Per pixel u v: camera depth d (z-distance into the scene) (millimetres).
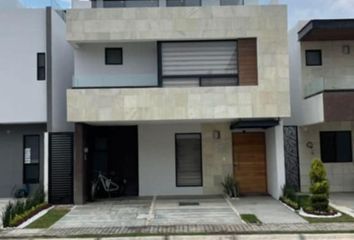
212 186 16703
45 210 13703
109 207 14180
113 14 14609
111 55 16109
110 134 16969
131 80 14664
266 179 16812
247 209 13398
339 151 17156
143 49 16078
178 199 15625
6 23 16328
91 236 10180
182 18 14484
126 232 10484
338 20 15133
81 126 14867
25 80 16156
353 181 17062
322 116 14266
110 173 16828
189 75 14688
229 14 14477
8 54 16266
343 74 17047
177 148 16875
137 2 15469
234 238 9875
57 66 16641
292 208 13359
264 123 14961
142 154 16797
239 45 14672
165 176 16734
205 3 15594
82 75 15125
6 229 11000
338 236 9906
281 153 15133
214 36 14438
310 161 17016
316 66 17000
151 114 14172
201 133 16781
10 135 16734
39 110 16047
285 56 14391
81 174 14812
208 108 14180
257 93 14242
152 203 14828
